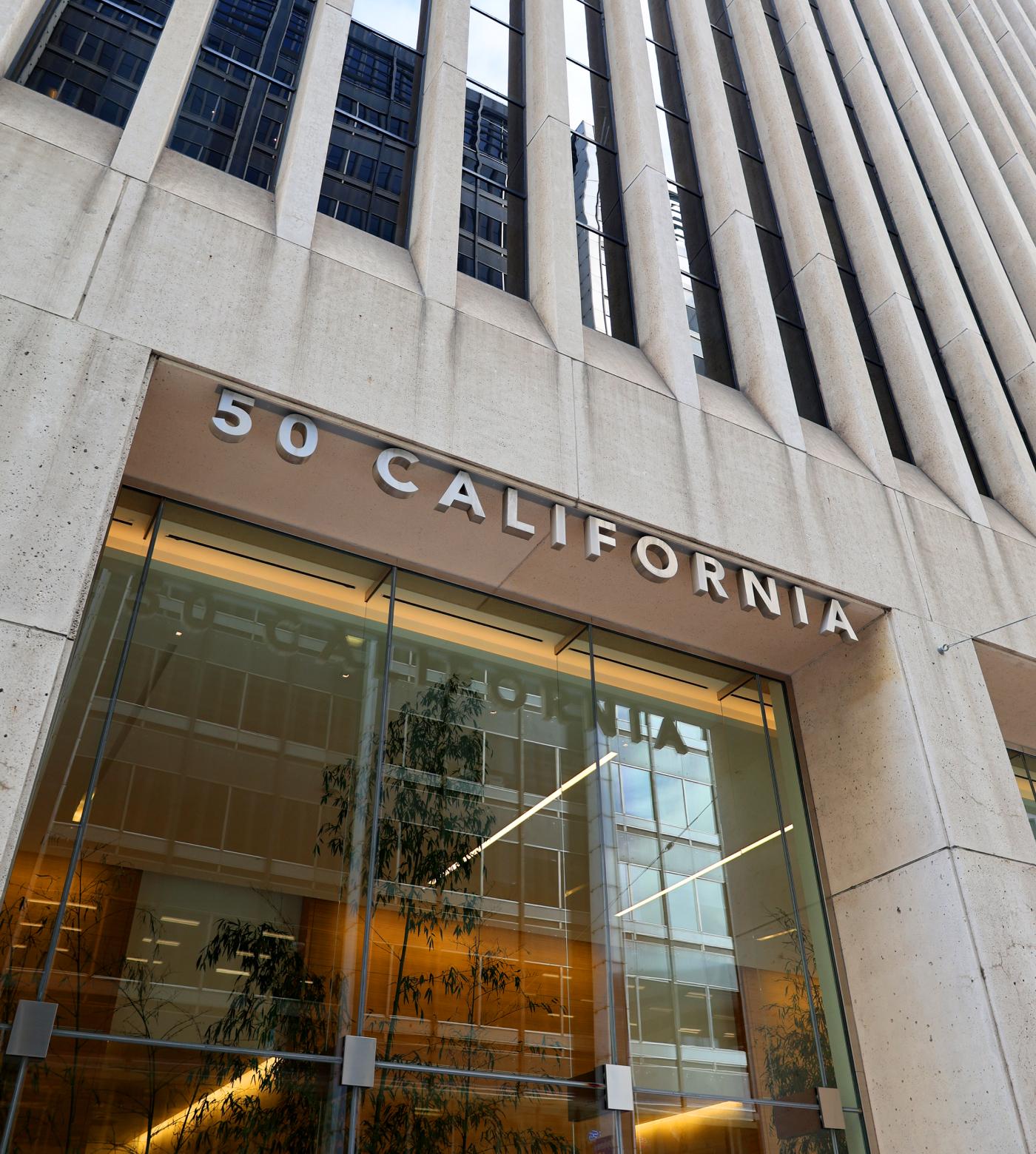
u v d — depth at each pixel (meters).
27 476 6.70
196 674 8.30
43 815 7.07
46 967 6.60
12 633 6.19
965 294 16.22
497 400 9.38
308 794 8.24
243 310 8.38
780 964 9.90
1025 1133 8.35
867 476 11.80
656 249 11.84
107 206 8.17
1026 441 14.79
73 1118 6.27
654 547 9.73
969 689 10.87
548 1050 8.20
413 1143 7.30
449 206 10.34
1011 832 10.08
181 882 7.36
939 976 9.36
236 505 9.20
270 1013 7.24
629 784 10.01
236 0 11.23
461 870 8.59
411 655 9.49
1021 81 22.31
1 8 8.64
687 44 14.77
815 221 13.67
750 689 11.55
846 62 17.38
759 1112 8.96
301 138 9.73
